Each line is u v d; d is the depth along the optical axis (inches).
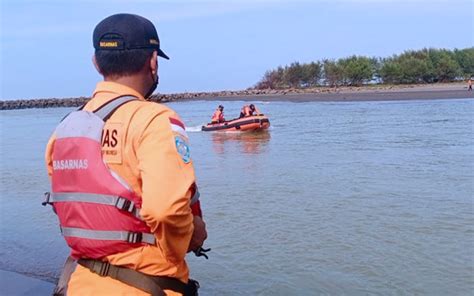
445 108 1425.9
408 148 692.7
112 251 83.4
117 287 83.7
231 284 257.9
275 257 292.2
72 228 85.6
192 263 286.5
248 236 331.6
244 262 286.8
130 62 89.0
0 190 528.7
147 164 78.8
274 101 2421.3
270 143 856.9
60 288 91.3
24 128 1529.3
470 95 1932.8
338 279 260.1
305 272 269.9
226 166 636.7
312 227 345.7
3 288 240.7
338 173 537.0
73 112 91.5
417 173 515.5
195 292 94.8
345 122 1144.8
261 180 524.4
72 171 85.2
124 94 88.6
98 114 86.3
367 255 290.2
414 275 261.1
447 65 3289.9
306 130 1030.4
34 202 465.7
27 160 782.5
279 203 416.5
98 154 83.9
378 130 945.5
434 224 341.1
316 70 3604.8
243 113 1080.2
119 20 89.7
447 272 263.3
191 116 1727.4
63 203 86.4
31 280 250.8
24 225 381.7
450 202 396.2
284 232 336.8
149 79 92.4
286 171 568.7
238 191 472.1
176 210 76.9
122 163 82.7
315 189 463.8
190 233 81.4
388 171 533.6
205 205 419.5
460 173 505.7
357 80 3496.6
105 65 89.8
